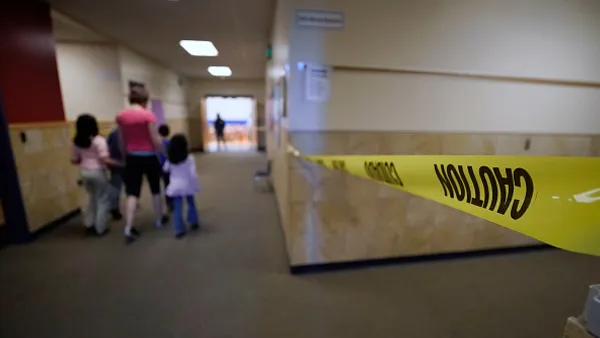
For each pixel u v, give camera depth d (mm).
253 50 5312
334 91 1926
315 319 1624
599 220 380
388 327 1570
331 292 1876
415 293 1876
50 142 2875
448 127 2100
